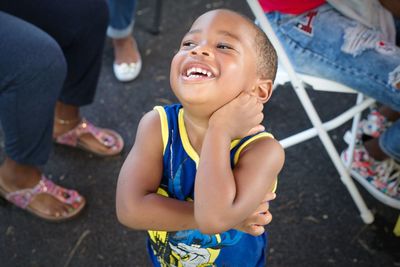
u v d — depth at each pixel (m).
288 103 2.19
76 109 1.86
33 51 1.30
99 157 1.94
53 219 1.69
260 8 1.27
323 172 1.91
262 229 0.91
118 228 1.70
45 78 1.36
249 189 0.80
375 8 1.41
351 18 1.40
